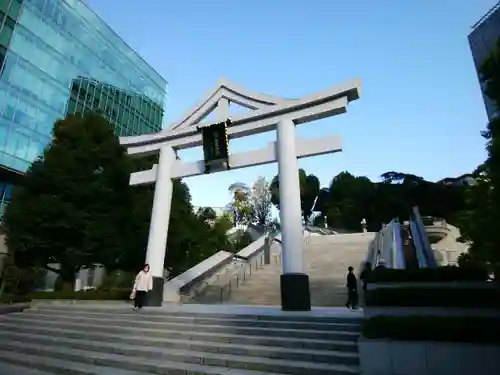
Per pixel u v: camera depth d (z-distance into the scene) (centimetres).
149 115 5081
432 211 4519
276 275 1964
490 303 749
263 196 6350
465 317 678
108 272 2373
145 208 2183
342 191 5716
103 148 2055
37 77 3266
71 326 1158
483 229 702
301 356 739
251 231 5206
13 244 1867
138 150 1817
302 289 1212
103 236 1880
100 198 1966
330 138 1371
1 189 2880
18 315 1418
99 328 1091
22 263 1967
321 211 6262
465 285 789
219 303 1711
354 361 697
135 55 4909
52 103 3384
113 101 4350
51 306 1518
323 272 1970
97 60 4144
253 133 1572
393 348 655
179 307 1381
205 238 2797
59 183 1888
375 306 846
